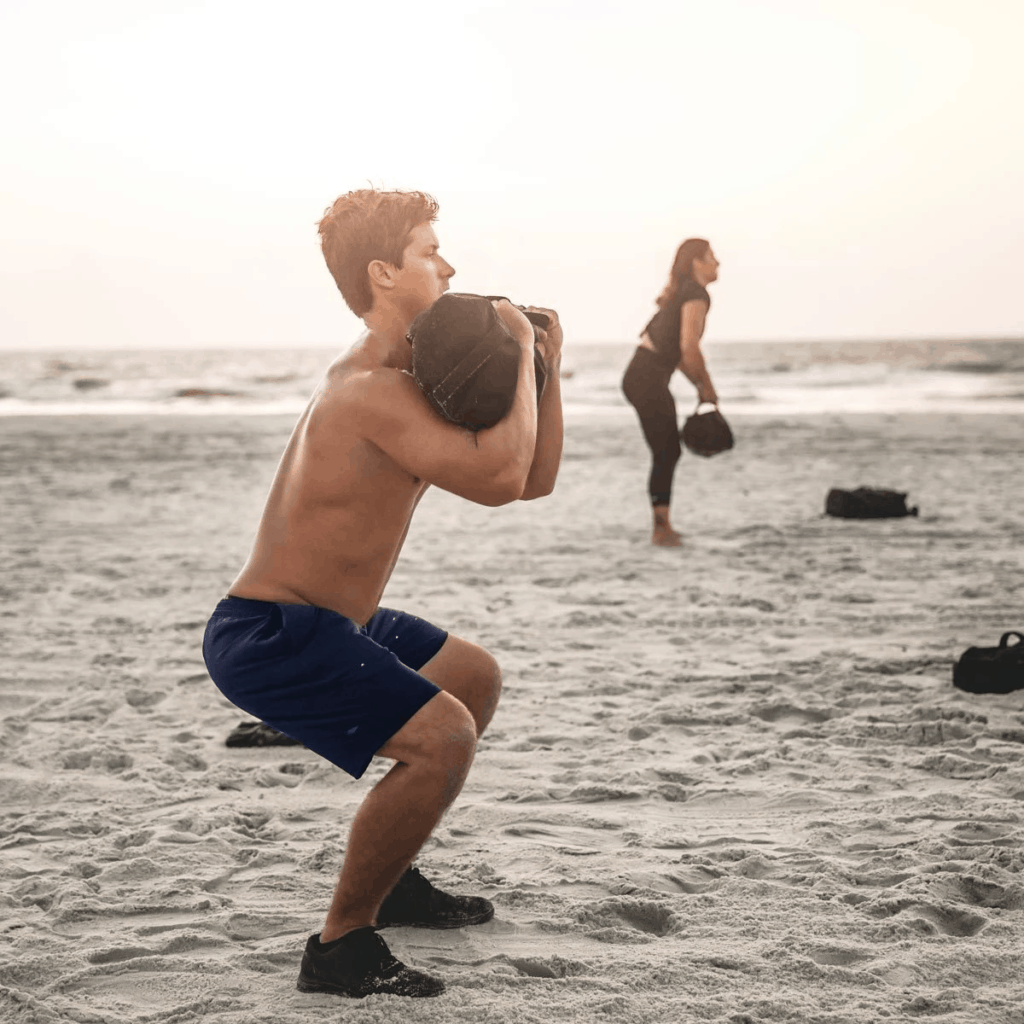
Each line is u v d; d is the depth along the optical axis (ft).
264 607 7.73
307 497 7.58
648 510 34.99
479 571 25.22
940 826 10.61
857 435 63.36
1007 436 61.31
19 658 18.24
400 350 7.88
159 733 14.33
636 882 9.45
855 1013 7.16
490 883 9.52
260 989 7.70
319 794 12.07
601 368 231.91
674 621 19.80
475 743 7.61
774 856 9.95
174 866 9.93
